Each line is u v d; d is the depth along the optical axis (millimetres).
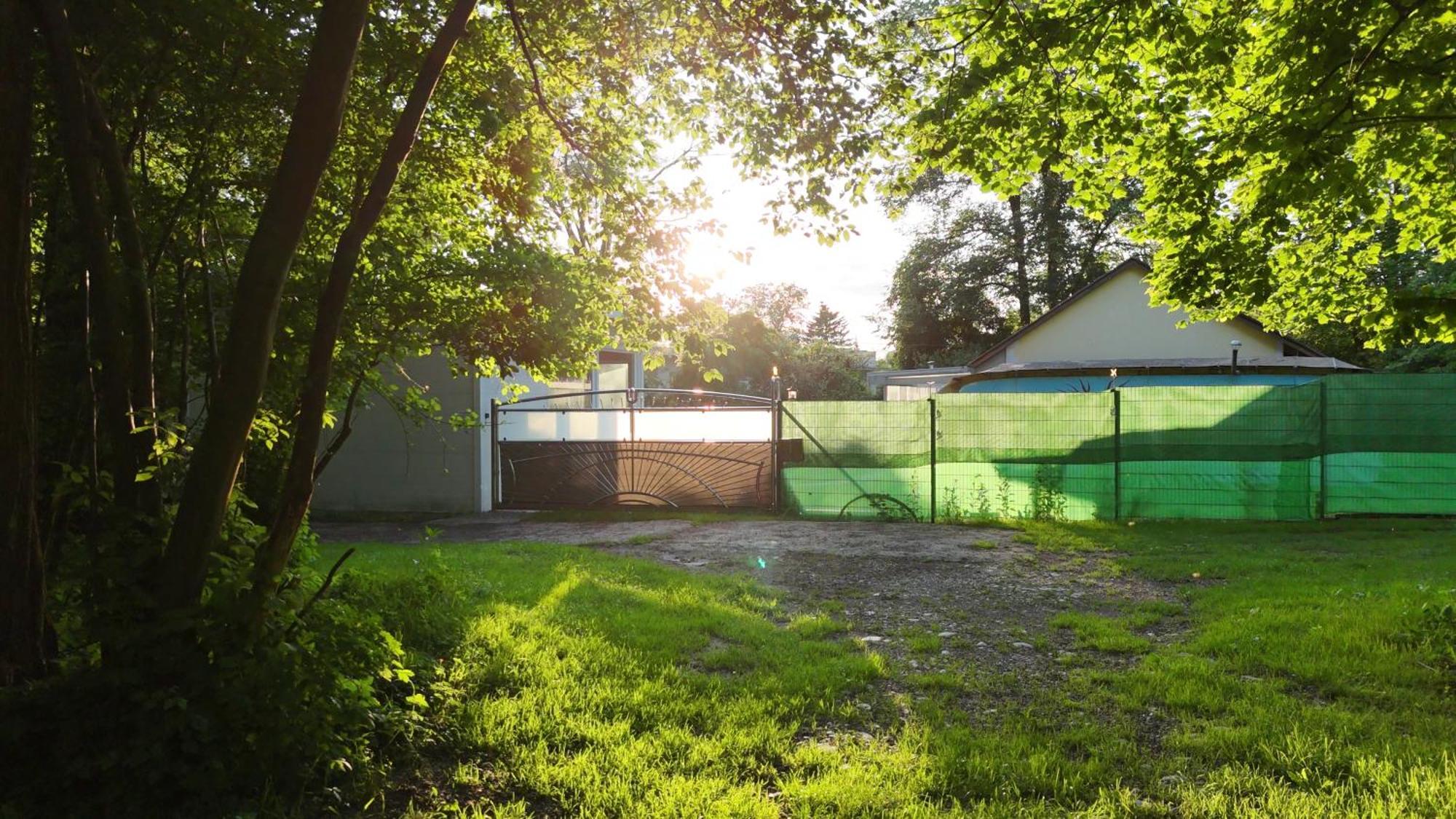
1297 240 8133
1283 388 12375
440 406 6867
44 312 4434
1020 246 36531
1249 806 3408
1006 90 6820
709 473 14352
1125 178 8430
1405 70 5277
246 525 3896
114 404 3588
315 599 3830
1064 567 9070
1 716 3174
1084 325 21672
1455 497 11898
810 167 6562
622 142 7145
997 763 3846
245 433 3482
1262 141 5930
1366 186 6902
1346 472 12234
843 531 11867
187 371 5012
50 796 3186
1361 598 6801
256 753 3393
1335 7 5348
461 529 13211
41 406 4297
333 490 15750
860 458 13531
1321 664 5109
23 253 3387
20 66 3322
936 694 4934
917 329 39812
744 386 45688
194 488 3418
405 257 6137
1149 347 21266
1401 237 7984
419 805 3570
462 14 4016
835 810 3461
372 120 5555
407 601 5883
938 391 24391
